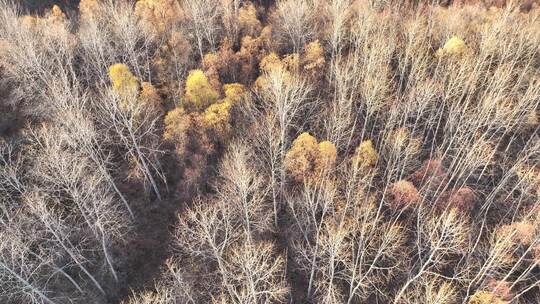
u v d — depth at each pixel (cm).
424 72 5134
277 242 4134
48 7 6812
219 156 4644
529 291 3706
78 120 3831
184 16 6019
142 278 4031
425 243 3716
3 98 5038
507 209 4212
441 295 3061
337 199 4012
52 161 3519
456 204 4050
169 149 4722
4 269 3303
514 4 6012
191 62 5603
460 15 5769
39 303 3566
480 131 4672
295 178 4216
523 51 5141
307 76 5219
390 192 4162
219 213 4109
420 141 4688
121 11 5434
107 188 4225
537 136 4600
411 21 5625
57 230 3659
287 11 5722
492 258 3259
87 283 3975
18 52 4944
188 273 3731
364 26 5353
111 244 4100
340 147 4644
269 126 4134
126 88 4591
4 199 3828
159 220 4444
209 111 4609
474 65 5000
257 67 5547
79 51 5581
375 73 4922
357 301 3750
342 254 3619
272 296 3575
